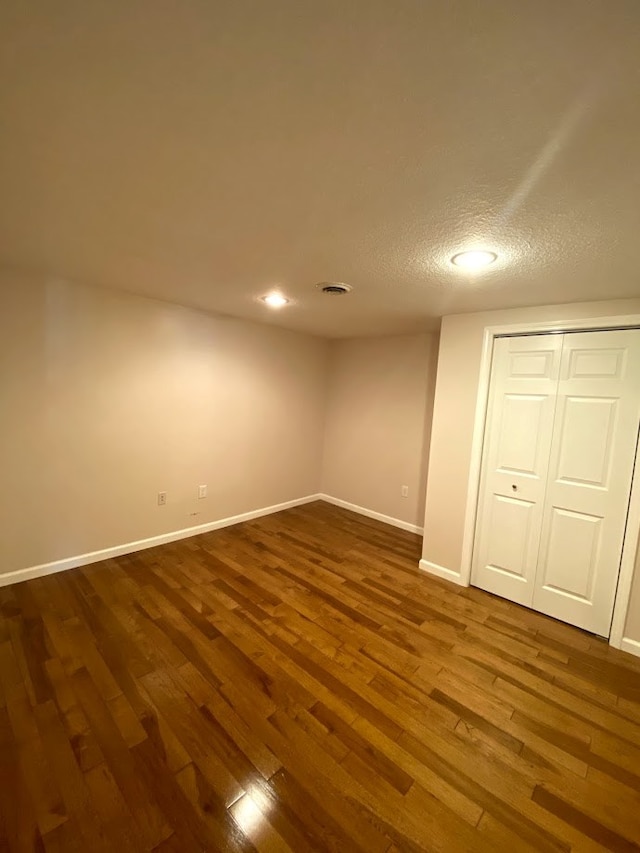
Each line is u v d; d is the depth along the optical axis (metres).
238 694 1.74
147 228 1.59
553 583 2.49
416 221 1.39
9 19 0.68
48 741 1.47
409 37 0.68
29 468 2.51
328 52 0.72
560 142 0.92
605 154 0.95
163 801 1.28
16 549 2.51
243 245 1.72
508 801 1.35
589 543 2.36
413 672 1.95
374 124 0.90
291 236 1.59
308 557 3.17
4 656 1.89
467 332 2.77
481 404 2.71
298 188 1.22
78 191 1.30
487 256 1.66
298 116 0.89
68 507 2.70
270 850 1.16
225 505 3.73
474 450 2.75
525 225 1.36
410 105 0.84
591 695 1.86
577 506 2.39
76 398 2.66
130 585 2.58
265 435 4.01
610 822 1.30
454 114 0.85
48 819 1.21
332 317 3.24
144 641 2.05
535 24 0.63
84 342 2.66
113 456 2.89
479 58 0.71
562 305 2.36
